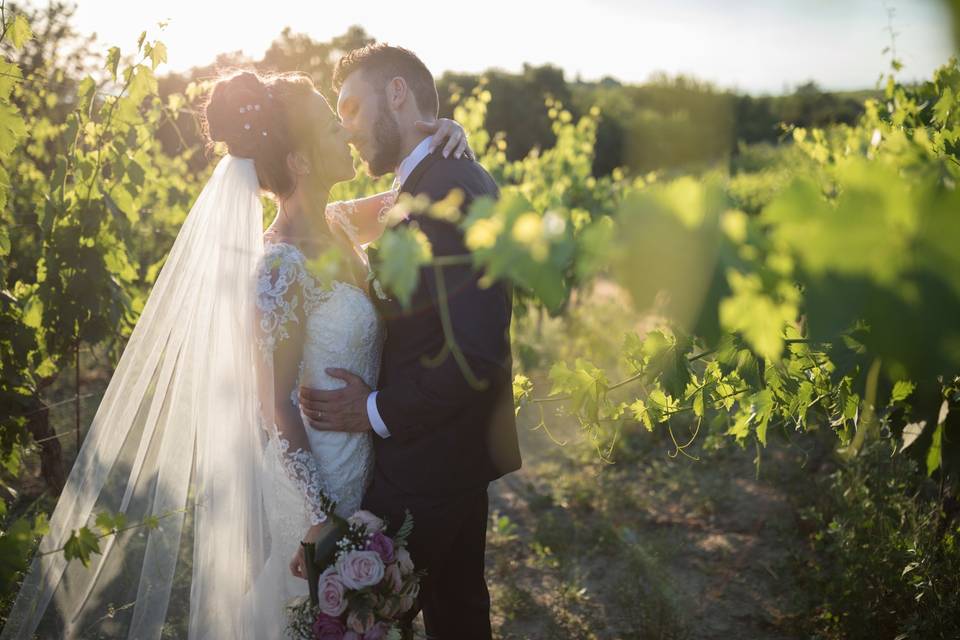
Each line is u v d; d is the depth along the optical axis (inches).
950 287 29.0
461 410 91.3
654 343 80.7
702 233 34.2
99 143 141.1
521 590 148.9
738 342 73.7
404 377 91.4
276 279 87.0
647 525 176.7
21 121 112.5
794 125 196.1
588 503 187.9
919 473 130.2
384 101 101.5
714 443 141.9
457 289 79.8
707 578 154.3
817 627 133.9
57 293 136.4
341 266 91.1
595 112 364.8
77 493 94.2
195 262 92.3
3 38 114.3
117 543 91.2
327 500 86.4
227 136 90.1
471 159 99.3
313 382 90.4
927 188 29.4
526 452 225.9
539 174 325.4
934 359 29.6
